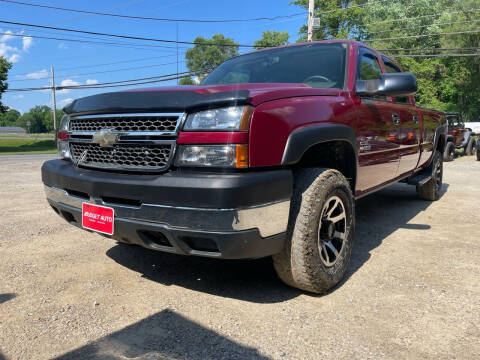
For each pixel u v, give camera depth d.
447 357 1.80
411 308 2.29
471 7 31.23
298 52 3.52
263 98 2.07
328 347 1.89
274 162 2.07
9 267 2.93
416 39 32.66
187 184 1.94
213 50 53.59
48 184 2.77
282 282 2.66
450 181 7.93
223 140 1.94
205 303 2.35
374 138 3.15
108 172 2.35
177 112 2.06
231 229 1.91
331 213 2.51
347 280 2.71
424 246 3.50
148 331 2.03
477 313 2.23
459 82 33.09
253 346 1.89
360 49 3.43
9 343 1.92
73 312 2.23
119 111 2.27
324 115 2.48
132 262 3.06
